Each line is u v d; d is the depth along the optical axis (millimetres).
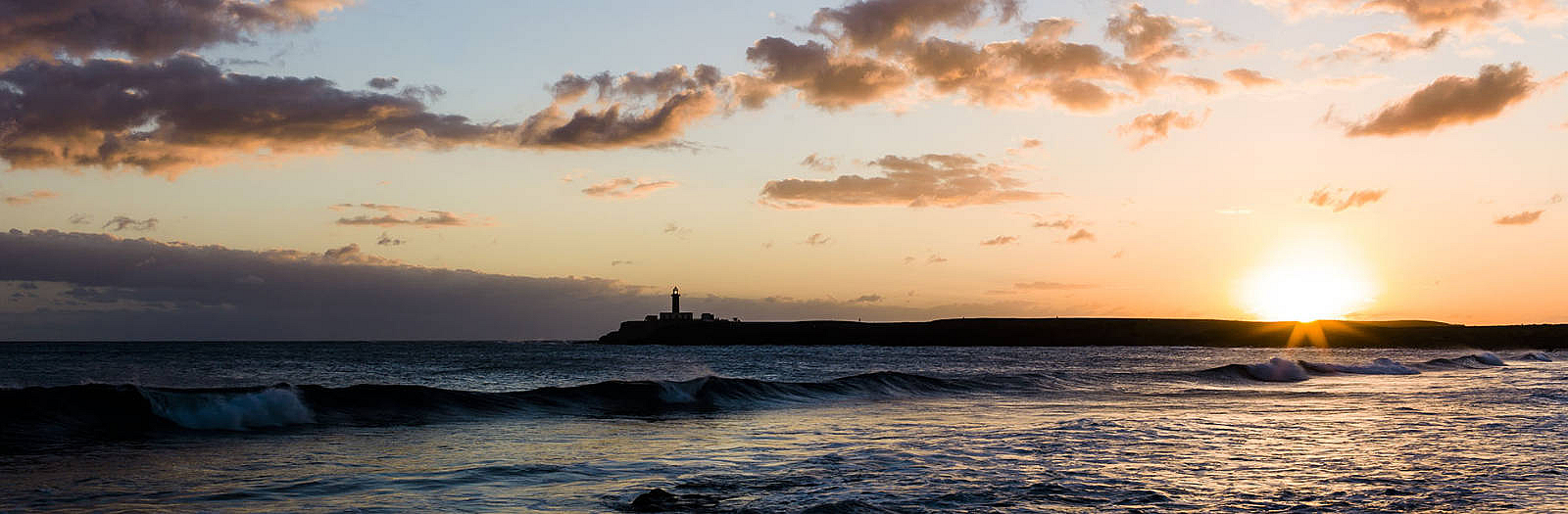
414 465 14430
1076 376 40062
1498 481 13531
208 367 60531
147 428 18328
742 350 159000
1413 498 12219
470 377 51031
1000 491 12516
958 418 23125
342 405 21625
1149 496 12242
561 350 164000
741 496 11867
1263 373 45281
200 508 10992
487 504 11359
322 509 10969
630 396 26719
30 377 44625
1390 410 25531
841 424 21594
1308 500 12055
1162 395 32438
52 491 11953
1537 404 27578
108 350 133000
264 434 18578
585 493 12102
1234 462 15258
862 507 11219
